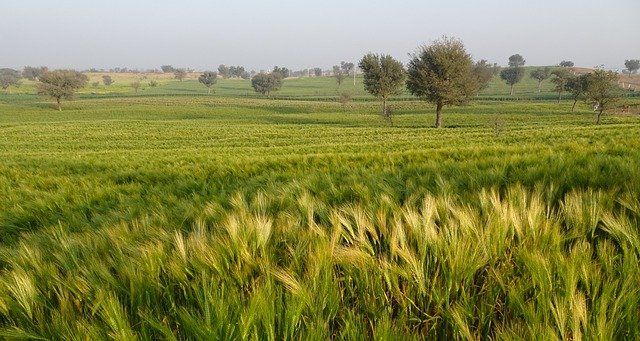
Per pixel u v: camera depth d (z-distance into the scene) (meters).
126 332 1.54
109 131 58.91
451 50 54.12
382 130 50.69
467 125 58.53
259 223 2.32
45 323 1.75
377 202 2.89
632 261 1.73
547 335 1.39
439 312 1.72
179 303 1.89
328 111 92.75
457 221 2.19
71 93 103.19
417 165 5.68
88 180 9.26
